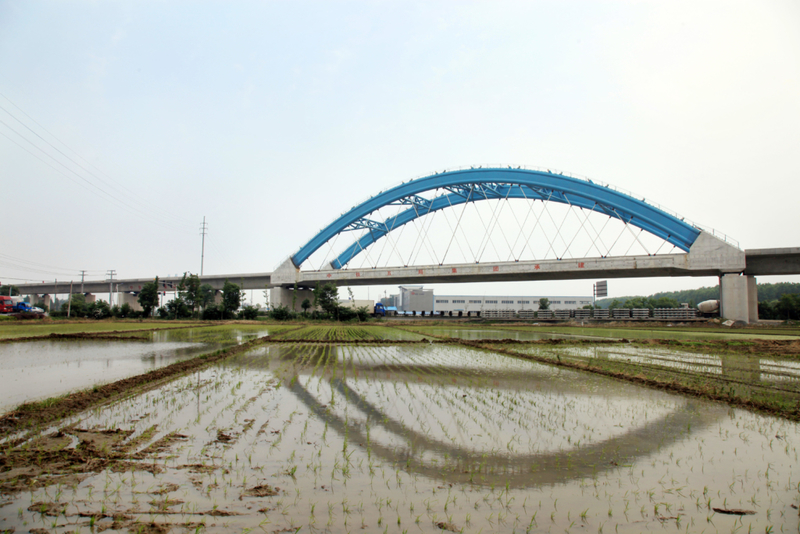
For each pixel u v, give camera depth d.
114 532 5.06
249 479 6.55
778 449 8.27
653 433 9.20
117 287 109.81
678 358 22.41
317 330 49.81
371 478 6.68
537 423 9.84
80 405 10.76
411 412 10.66
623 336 39.97
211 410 10.54
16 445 7.88
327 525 5.28
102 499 5.87
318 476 6.71
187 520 5.34
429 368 18.66
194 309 86.06
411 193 76.06
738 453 8.03
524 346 29.34
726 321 57.97
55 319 70.81
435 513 5.64
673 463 7.52
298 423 9.49
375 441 8.38
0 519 5.32
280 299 87.69
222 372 16.77
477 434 8.95
